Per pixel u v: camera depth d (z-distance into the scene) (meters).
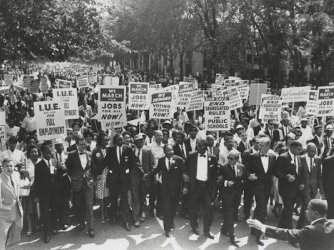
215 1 35.69
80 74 29.59
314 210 4.83
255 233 8.73
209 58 37.62
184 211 10.13
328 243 4.68
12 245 7.93
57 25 19.27
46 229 8.62
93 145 11.80
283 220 9.00
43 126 9.70
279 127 14.47
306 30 29.48
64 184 9.23
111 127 10.65
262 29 35.78
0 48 17.45
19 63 22.78
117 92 10.60
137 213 9.55
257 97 18.48
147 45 48.72
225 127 11.59
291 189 8.89
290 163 8.86
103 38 22.16
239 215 10.35
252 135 13.34
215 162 8.98
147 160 10.01
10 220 7.65
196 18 38.88
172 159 9.00
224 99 11.54
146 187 9.94
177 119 15.27
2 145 10.70
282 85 37.91
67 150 10.55
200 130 12.74
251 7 33.16
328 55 29.22
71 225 9.64
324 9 28.75
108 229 9.41
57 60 21.42
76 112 12.68
